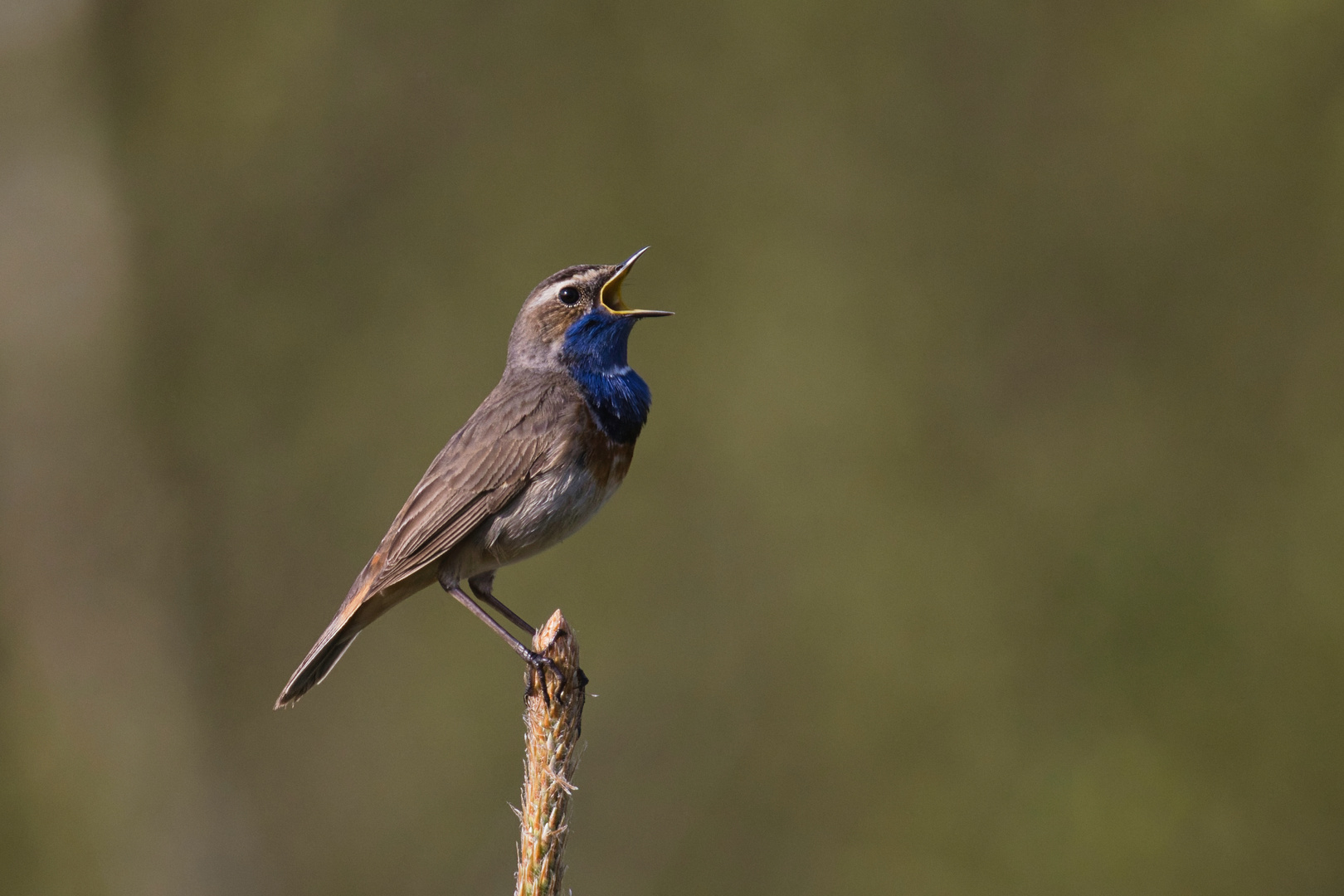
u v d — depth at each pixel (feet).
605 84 68.44
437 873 60.34
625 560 63.72
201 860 62.85
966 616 60.54
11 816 63.62
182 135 68.39
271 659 64.64
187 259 67.62
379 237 67.15
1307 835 54.80
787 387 64.85
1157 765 56.59
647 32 68.54
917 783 57.98
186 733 64.64
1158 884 55.06
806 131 68.18
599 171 67.72
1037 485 62.85
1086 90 66.44
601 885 57.88
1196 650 58.70
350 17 67.92
